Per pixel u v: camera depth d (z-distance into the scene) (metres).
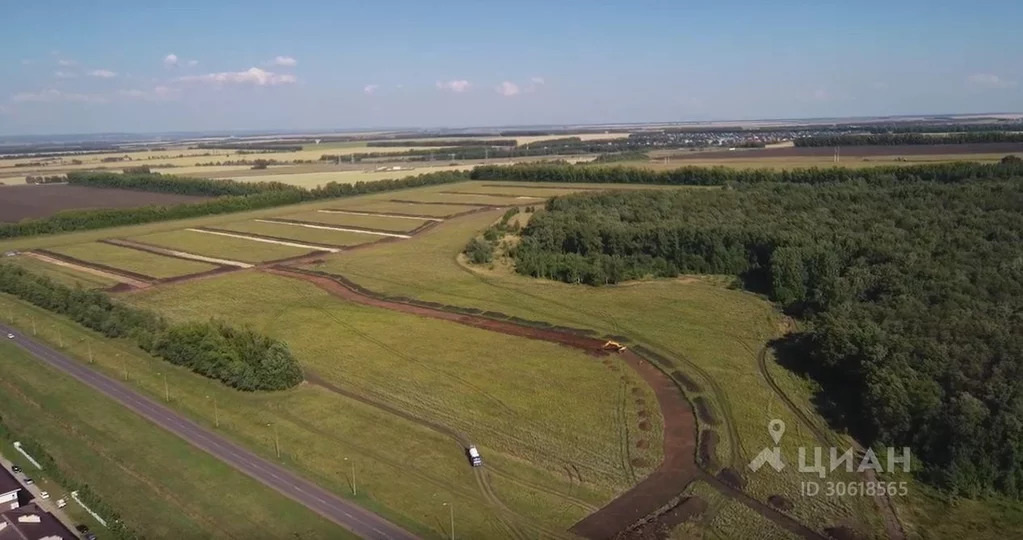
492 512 50.41
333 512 50.22
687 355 81.31
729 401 68.56
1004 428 52.66
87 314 94.38
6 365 81.12
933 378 60.03
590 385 73.12
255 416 66.62
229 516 49.66
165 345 81.94
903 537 47.25
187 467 56.59
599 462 57.44
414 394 71.50
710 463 56.75
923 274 84.50
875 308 76.94
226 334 79.62
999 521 48.81
